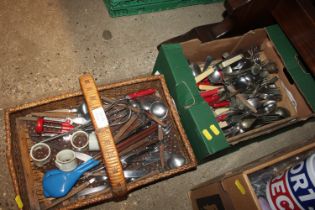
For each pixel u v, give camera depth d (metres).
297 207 0.85
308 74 1.21
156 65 1.28
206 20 1.74
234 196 0.92
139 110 1.19
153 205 1.34
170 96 1.14
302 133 1.63
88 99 0.93
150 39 1.62
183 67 1.13
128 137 1.14
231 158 1.50
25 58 1.43
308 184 0.81
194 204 1.30
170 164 1.17
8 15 1.49
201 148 1.07
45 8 1.55
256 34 1.31
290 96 1.31
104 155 0.88
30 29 1.49
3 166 1.26
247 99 1.29
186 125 1.14
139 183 0.99
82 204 0.95
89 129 1.14
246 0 1.21
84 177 1.08
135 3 1.56
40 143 1.07
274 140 1.58
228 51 1.38
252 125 1.23
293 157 1.02
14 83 1.39
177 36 1.56
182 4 1.70
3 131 1.31
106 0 1.58
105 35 1.57
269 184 0.95
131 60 1.55
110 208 1.29
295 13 1.16
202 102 1.09
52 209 1.03
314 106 1.15
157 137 1.19
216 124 1.06
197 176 1.43
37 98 1.39
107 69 1.51
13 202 1.23
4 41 1.44
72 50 1.50
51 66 1.45
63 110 1.16
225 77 1.31
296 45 1.18
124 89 1.20
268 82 1.34
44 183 1.02
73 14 1.57
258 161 1.08
